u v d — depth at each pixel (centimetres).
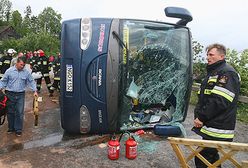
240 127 704
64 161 465
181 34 606
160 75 602
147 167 452
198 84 1055
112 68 550
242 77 916
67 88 562
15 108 605
